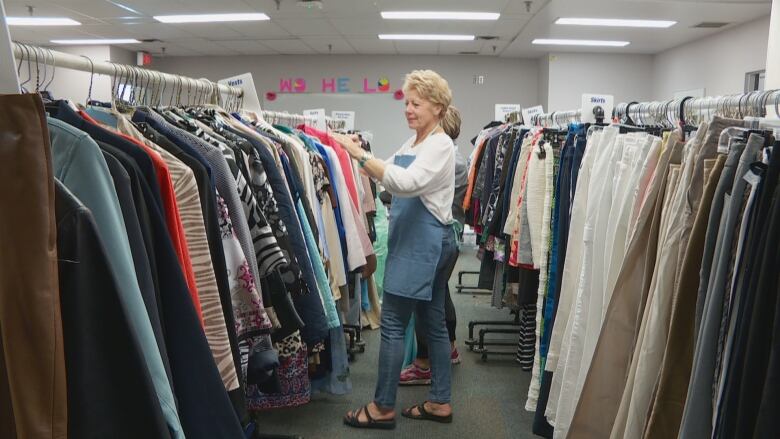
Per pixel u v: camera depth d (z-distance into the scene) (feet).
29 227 2.21
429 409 8.51
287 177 6.19
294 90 33.81
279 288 4.95
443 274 7.96
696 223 4.03
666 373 4.18
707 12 20.89
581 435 5.36
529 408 7.75
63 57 4.47
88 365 2.30
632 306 5.11
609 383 5.22
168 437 2.46
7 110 2.23
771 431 3.08
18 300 2.19
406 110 7.57
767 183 3.36
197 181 3.93
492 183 10.88
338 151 9.21
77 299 2.30
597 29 24.40
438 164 7.20
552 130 8.34
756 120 4.14
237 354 4.00
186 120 5.12
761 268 3.27
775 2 12.23
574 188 6.70
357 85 33.58
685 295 4.11
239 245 4.42
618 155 5.62
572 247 6.37
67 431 2.25
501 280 9.86
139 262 2.95
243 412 4.02
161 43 29.40
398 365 8.15
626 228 5.35
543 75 32.42
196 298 3.57
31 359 2.18
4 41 2.54
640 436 4.51
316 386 7.98
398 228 7.57
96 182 2.78
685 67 28.07
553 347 6.54
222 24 24.22
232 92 7.32
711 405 3.80
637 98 31.78
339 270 7.58
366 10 21.35
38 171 2.23
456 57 33.40
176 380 3.06
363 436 8.04
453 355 10.88
